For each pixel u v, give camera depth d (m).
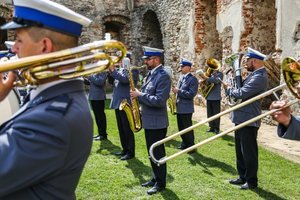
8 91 1.55
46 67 1.31
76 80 1.45
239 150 4.35
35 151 1.21
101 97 6.55
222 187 4.22
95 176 4.56
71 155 1.31
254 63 4.09
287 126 1.92
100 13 15.70
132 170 4.84
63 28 1.35
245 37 8.73
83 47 1.34
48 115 1.26
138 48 15.97
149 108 4.05
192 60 11.49
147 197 3.93
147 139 4.07
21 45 1.37
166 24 13.60
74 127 1.30
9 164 1.19
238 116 4.10
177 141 6.56
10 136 1.24
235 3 9.07
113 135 6.95
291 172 4.75
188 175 4.64
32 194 1.27
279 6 7.01
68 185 1.34
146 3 15.23
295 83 2.00
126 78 5.60
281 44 7.01
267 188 4.19
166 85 4.02
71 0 15.07
